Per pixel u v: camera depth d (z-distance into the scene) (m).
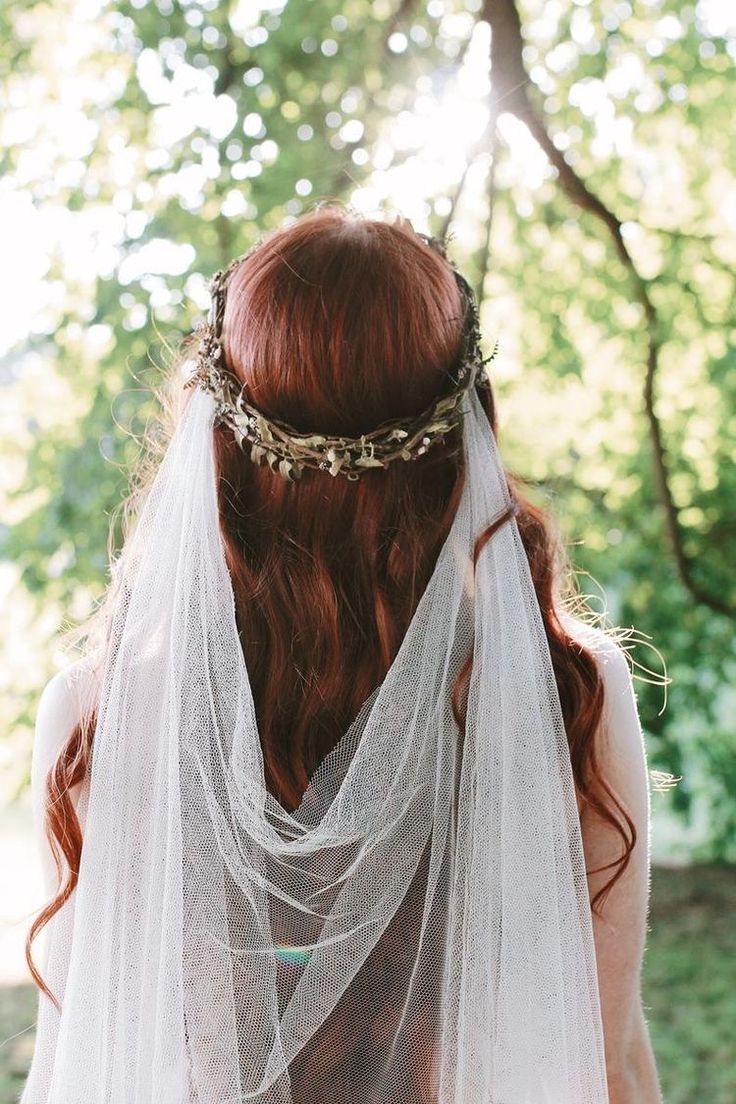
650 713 5.97
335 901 1.00
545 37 5.29
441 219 4.66
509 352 5.70
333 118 5.04
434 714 1.01
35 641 4.90
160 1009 0.98
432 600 1.02
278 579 1.02
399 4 5.00
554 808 1.00
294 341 0.98
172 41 4.88
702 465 5.95
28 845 7.58
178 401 1.18
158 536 1.07
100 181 4.82
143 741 1.03
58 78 4.89
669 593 6.04
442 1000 1.01
